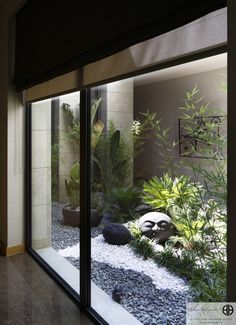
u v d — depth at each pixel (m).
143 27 1.49
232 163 0.92
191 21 1.25
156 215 2.15
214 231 1.66
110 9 1.73
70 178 3.03
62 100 3.01
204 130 1.70
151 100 2.14
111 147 2.54
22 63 3.08
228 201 0.93
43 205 3.40
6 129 3.34
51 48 2.45
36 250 3.40
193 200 1.76
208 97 1.71
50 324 2.09
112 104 2.43
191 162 1.78
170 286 2.02
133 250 2.35
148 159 2.22
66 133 3.02
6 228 3.37
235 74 0.91
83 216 2.32
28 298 2.43
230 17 0.93
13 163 3.36
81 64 2.05
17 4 3.03
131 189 2.39
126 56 1.75
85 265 2.29
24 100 3.32
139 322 2.04
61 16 2.29
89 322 2.12
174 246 2.00
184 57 1.39
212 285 1.68
